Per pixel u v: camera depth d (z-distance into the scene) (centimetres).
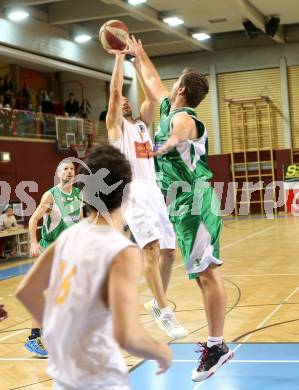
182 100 462
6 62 2162
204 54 2461
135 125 565
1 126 1653
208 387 464
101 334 217
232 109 2427
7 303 903
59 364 218
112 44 534
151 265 539
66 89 2402
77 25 2050
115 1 1661
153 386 473
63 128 1880
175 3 1866
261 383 466
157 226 543
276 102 2400
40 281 236
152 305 549
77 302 215
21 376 537
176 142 429
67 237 233
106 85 2342
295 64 2362
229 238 1588
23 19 1786
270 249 1311
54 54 1931
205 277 447
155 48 2370
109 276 212
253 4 1927
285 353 541
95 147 238
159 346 212
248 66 2414
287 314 697
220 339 444
